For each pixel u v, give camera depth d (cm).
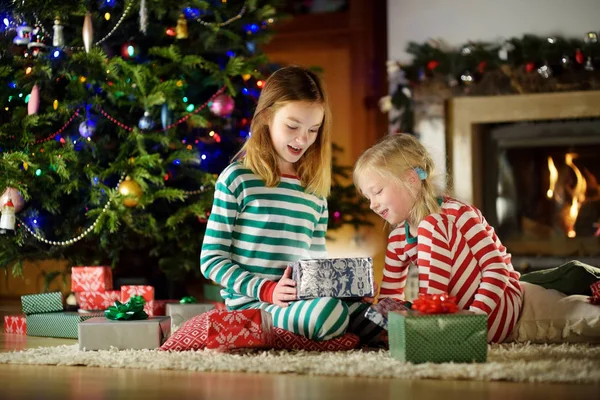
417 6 439
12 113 298
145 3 301
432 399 132
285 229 213
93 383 154
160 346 203
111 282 286
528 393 136
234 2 343
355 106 484
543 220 435
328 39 489
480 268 200
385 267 219
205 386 148
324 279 195
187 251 325
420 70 431
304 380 152
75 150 301
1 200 279
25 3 284
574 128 425
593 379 145
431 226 201
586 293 224
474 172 433
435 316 164
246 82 335
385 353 181
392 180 204
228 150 334
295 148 212
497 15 429
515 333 208
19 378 162
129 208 302
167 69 312
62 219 315
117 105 311
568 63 412
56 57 289
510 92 425
